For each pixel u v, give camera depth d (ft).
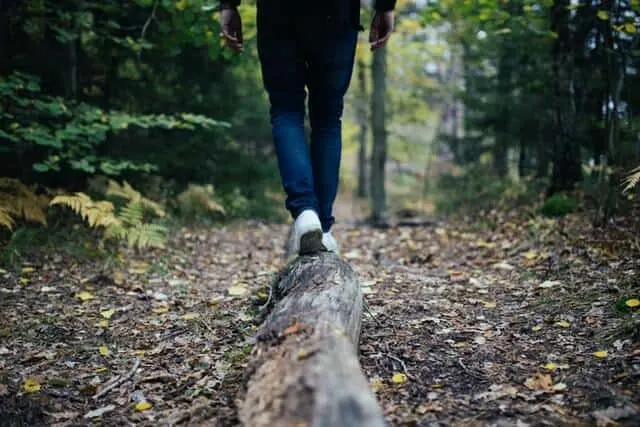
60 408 7.81
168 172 26.45
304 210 9.46
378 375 8.09
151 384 8.39
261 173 31.68
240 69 28.78
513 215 21.62
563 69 20.49
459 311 10.70
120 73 23.03
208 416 7.18
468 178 34.45
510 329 9.65
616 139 14.93
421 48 45.42
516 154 35.29
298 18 9.48
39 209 15.78
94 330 10.65
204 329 10.34
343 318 7.79
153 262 15.67
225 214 25.72
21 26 17.99
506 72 29.68
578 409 6.86
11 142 17.79
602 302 10.17
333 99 10.30
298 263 9.66
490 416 6.81
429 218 30.27
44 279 13.62
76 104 18.44
